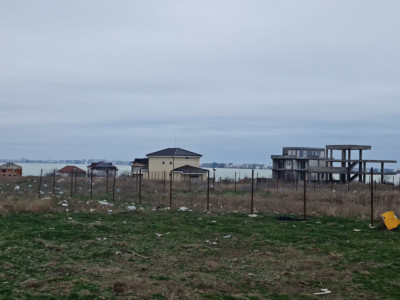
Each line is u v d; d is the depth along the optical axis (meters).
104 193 30.80
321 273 10.71
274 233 15.81
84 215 19.20
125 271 10.34
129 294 8.53
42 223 16.45
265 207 23.42
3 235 13.59
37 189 33.50
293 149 58.38
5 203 20.97
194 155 62.88
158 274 10.24
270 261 11.91
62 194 28.92
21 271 9.91
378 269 11.03
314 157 56.09
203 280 9.83
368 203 24.48
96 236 14.40
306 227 17.30
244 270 10.91
